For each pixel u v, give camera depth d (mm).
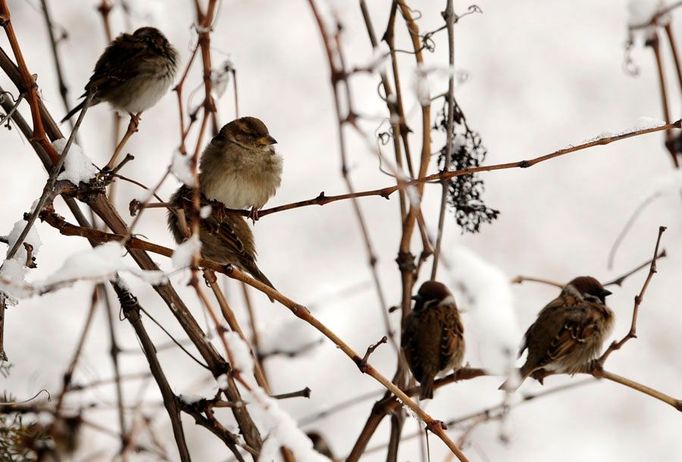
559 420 14852
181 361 12797
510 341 5676
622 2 18688
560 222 16953
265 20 17469
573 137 17719
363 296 15414
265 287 6617
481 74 18062
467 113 17719
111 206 7211
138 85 9664
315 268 15930
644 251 16797
